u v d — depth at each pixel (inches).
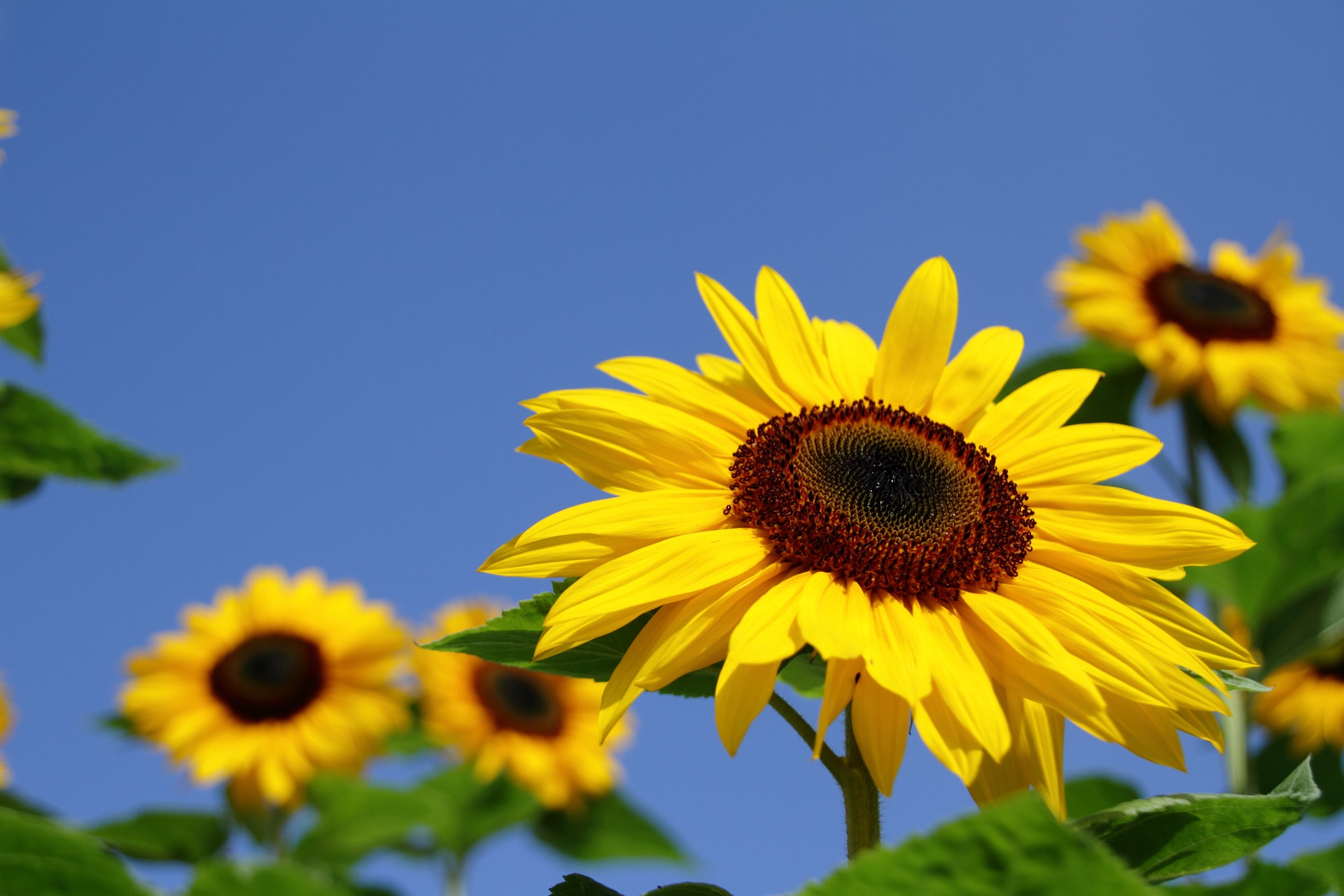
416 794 61.9
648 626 27.1
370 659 77.6
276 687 74.7
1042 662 26.4
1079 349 67.9
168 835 59.1
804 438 31.3
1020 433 33.3
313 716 74.9
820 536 28.8
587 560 27.5
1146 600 29.4
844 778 25.9
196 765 72.0
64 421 46.9
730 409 31.9
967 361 34.6
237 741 73.0
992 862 18.8
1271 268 74.4
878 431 32.1
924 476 30.5
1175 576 30.0
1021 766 26.7
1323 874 22.3
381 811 62.4
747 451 30.6
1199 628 28.9
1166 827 24.9
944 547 29.1
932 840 18.7
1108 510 31.1
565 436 29.5
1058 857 18.3
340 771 73.1
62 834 24.0
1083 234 73.2
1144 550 30.4
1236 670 28.8
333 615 78.7
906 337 34.2
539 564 27.3
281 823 69.8
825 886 19.3
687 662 25.8
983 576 29.2
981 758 24.6
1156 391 66.1
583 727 86.0
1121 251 71.9
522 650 28.1
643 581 26.6
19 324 50.0
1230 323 69.2
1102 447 32.4
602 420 29.8
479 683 82.7
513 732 81.4
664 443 30.1
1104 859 17.8
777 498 29.5
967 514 30.0
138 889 24.4
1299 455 65.8
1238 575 53.7
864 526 29.1
